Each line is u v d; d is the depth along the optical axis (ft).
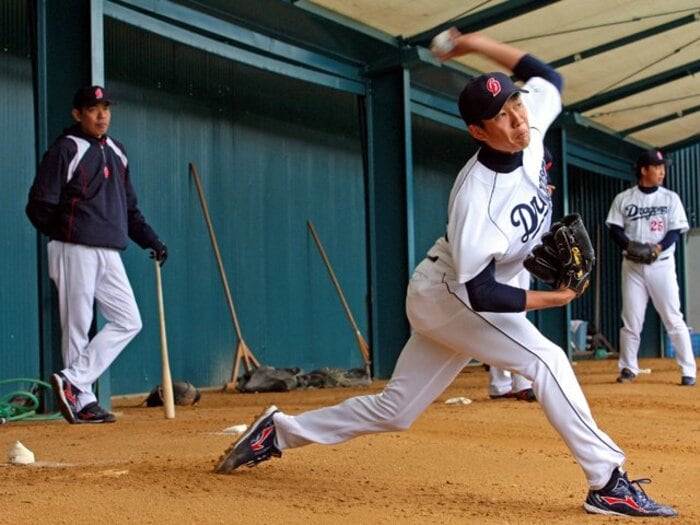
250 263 38.14
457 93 42.63
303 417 12.65
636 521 10.44
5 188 28.76
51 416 22.90
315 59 35.65
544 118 11.73
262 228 38.83
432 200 50.44
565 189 49.26
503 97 10.29
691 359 31.65
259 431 12.84
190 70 35.86
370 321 38.60
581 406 10.76
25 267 29.25
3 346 28.45
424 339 11.79
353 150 44.24
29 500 10.96
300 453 15.24
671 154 61.21
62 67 24.66
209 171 36.50
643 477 13.96
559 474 13.91
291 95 40.70
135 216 23.39
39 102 24.93
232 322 36.99
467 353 11.34
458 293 10.97
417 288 11.34
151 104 34.12
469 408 23.54
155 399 27.76
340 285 42.91
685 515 10.89
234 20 31.81
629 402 25.39
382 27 35.88
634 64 43.27
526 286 23.84
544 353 10.93
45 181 21.30
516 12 34.47
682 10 37.14
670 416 22.36
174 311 34.63
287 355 39.68
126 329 22.12
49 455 15.65
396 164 38.11
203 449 15.84
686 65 44.70
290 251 40.16
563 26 37.01
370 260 38.63
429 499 11.65
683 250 60.75
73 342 21.83
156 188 34.14
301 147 41.11
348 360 42.93
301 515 10.36
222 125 37.22
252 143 38.60
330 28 34.42
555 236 10.62
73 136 21.68
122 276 22.21
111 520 9.93
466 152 53.83
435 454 15.58
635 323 32.86
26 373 29.09
